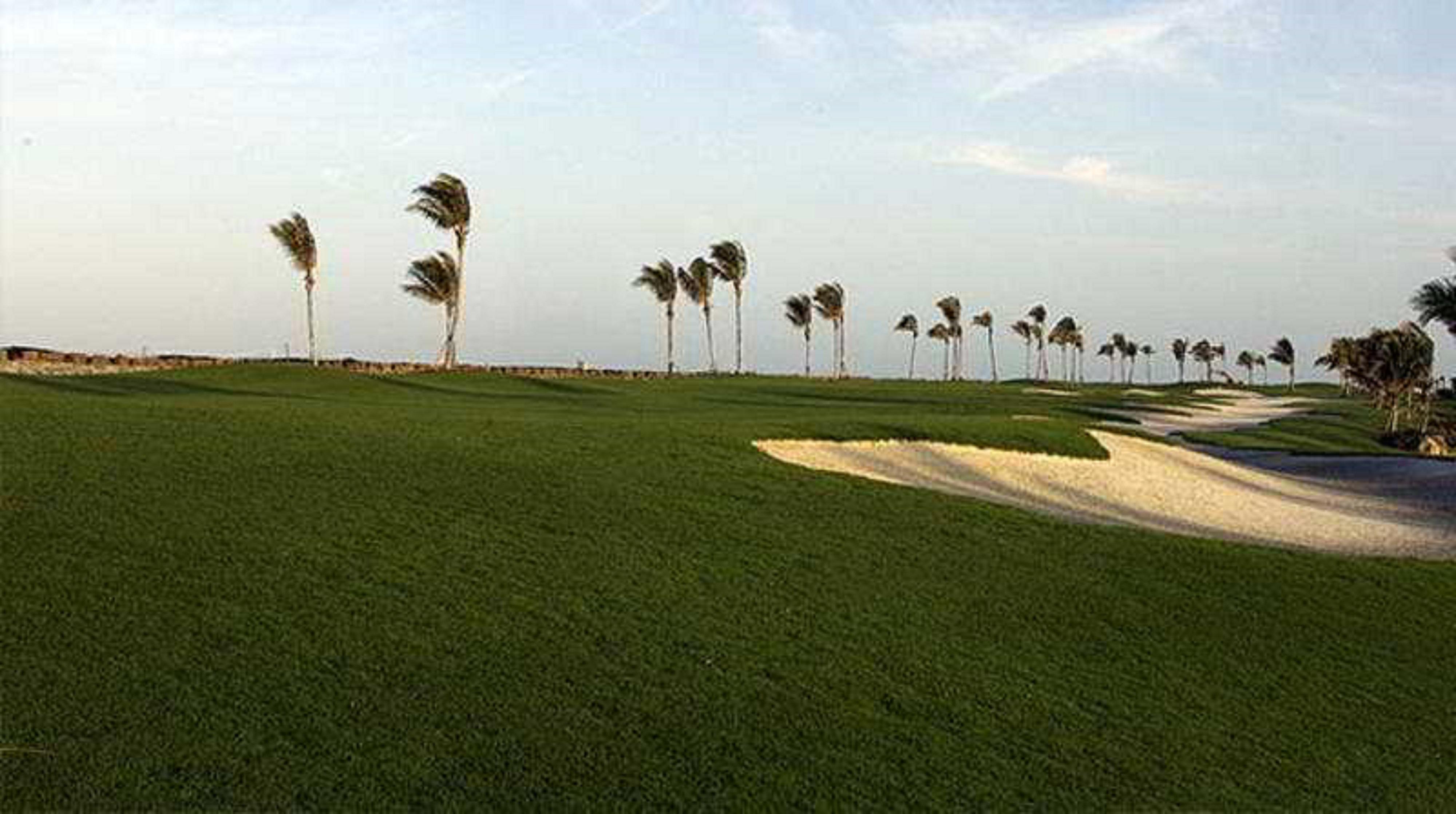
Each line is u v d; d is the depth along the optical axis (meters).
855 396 76.81
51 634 12.41
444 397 51.50
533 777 10.68
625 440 26.62
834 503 22.39
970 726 12.88
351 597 14.43
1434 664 17.17
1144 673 15.32
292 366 61.88
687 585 16.44
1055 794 11.52
